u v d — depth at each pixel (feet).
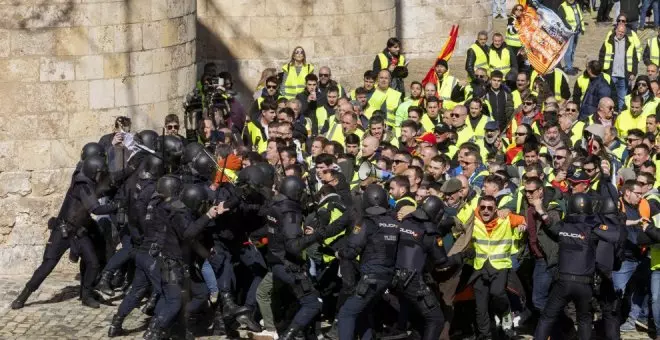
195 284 127.44
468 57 209.46
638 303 135.74
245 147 150.51
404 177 126.00
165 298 124.67
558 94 201.57
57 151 153.58
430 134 155.02
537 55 198.29
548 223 125.70
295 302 130.72
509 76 196.75
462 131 162.50
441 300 126.52
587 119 175.32
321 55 219.00
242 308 129.39
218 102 169.48
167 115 155.94
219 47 215.51
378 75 177.27
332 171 130.52
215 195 128.16
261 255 130.31
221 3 214.48
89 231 139.95
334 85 175.83
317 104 175.63
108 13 154.51
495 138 161.27
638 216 132.16
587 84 195.83
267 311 127.34
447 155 151.94
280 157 138.72
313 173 140.67
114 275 142.61
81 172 137.90
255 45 215.92
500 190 129.59
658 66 216.95
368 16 222.48
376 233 120.47
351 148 144.87
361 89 176.86
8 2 149.89
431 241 120.88
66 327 134.31
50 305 141.28
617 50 209.46
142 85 158.51
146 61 158.61
